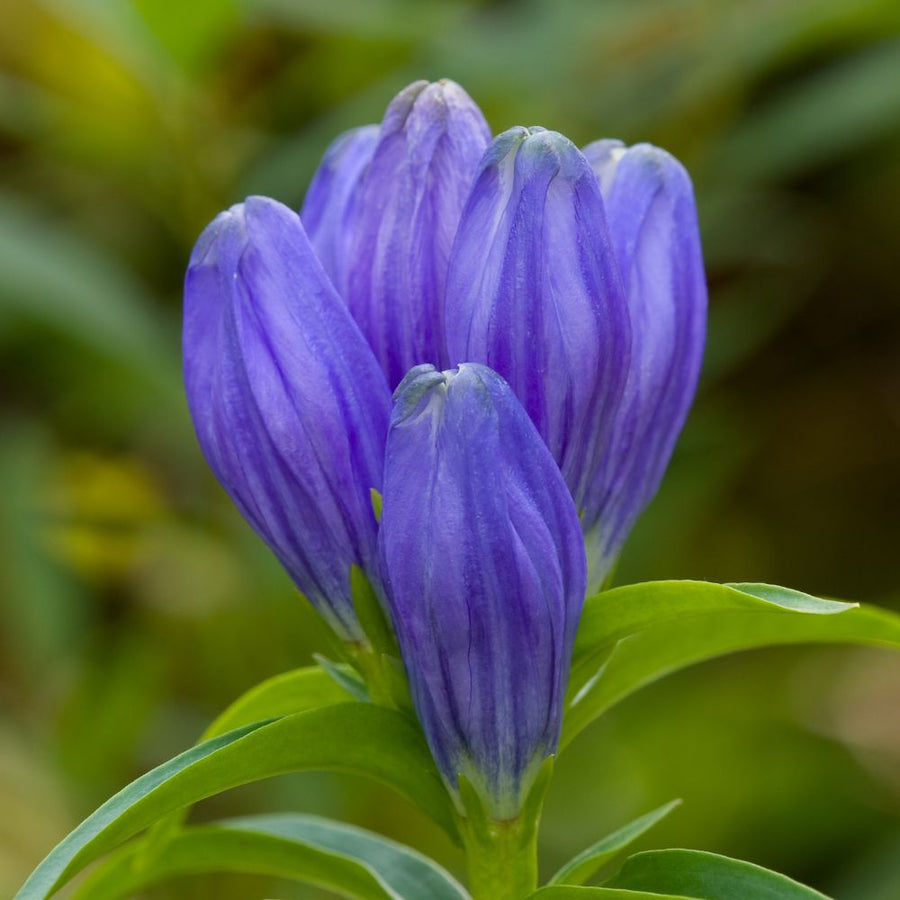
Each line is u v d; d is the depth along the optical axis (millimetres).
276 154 584
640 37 613
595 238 427
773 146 593
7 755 598
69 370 645
